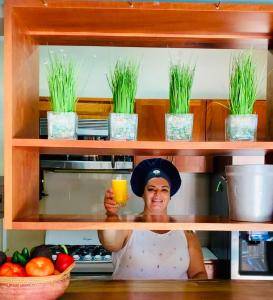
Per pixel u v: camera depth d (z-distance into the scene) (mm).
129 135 1525
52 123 1500
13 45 1479
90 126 3598
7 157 1461
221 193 3691
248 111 1543
